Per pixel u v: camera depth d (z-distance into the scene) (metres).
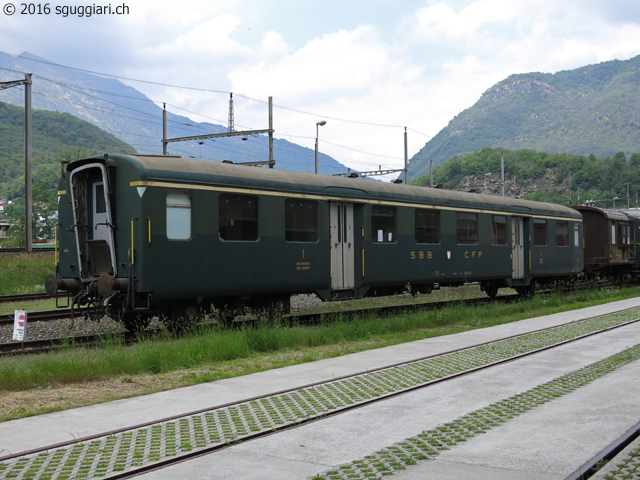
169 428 5.96
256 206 13.69
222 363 10.05
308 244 14.78
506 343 11.33
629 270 33.16
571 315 16.06
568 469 4.62
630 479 4.39
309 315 16.28
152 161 11.92
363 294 16.42
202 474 4.65
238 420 6.21
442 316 15.45
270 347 11.41
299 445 5.37
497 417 6.18
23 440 5.63
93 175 12.84
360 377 8.38
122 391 7.93
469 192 20.95
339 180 15.87
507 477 4.48
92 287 12.16
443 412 6.44
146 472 4.71
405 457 4.98
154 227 11.69
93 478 4.56
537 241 23.55
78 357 9.12
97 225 12.65
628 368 8.65
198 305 13.27
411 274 17.69
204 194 12.55
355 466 4.80
